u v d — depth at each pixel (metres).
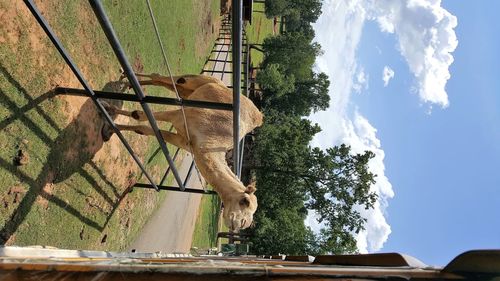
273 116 27.55
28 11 4.03
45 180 4.64
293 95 32.38
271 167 22.58
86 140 5.45
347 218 21.98
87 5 5.19
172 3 9.34
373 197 21.88
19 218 4.23
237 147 4.70
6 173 3.98
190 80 6.76
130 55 6.85
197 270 1.39
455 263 1.46
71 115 5.01
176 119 5.64
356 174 22.11
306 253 21.91
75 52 5.00
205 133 5.69
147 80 7.18
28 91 4.18
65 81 4.80
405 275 1.46
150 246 9.15
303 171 22.20
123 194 7.07
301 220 24.69
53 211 4.88
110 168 6.36
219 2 16.92
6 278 1.35
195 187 14.12
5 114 3.88
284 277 1.41
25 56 4.08
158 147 8.84
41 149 4.51
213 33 15.73
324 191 22.02
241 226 5.18
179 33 10.16
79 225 5.58
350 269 1.50
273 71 24.88
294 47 29.38
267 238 22.02
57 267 1.37
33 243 4.52
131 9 6.71
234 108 3.71
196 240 16.17
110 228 6.71
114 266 1.38
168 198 10.71
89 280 1.37
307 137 24.30
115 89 6.29
